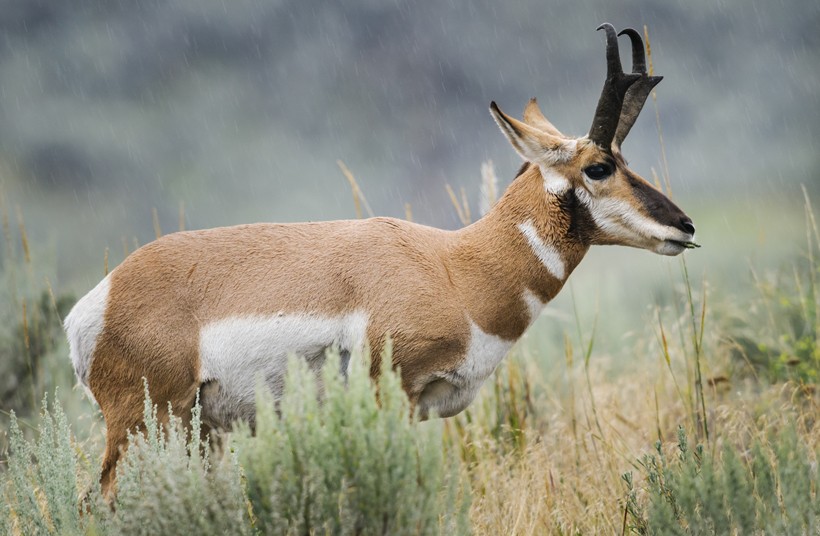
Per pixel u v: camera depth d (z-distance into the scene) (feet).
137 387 49.06
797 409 61.11
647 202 51.75
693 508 42.83
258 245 51.21
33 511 42.47
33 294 71.36
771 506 43.39
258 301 49.75
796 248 87.25
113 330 48.98
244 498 39.14
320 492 37.40
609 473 54.44
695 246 51.75
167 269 49.98
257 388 39.22
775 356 69.56
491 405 64.18
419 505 37.81
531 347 76.54
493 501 51.96
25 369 68.90
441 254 52.49
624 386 70.18
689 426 58.75
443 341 50.44
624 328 90.53
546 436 62.23
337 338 50.03
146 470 40.24
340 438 37.93
